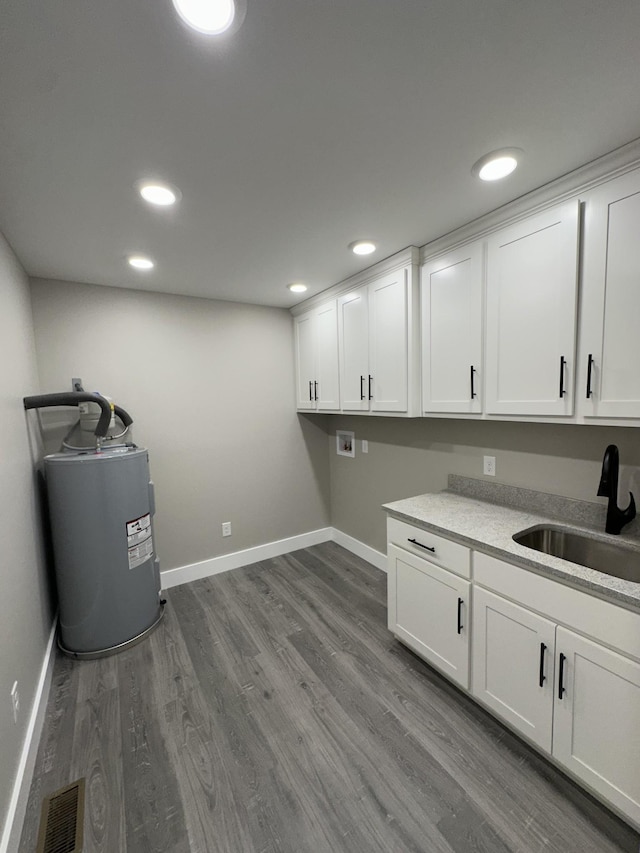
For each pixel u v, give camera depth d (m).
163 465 2.90
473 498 2.22
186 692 1.88
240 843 1.22
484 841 1.20
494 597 1.54
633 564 1.51
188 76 0.95
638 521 1.60
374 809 1.31
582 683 1.27
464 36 0.88
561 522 1.77
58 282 2.46
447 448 2.50
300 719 1.70
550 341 1.56
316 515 3.76
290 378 3.49
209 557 3.15
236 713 1.74
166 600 2.74
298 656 2.12
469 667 1.68
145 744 1.59
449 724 1.65
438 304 2.04
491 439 2.21
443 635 1.80
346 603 2.67
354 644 2.22
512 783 1.38
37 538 2.04
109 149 1.22
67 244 1.91
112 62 0.90
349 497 3.54
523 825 1.25
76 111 1.04
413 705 1.76
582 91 1.04
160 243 1.95
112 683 1.95
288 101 1.05
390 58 0.93
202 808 1.33
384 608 2.60
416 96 1.05
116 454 2.21
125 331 2.70
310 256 2.20
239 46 0.87
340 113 1.10
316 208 1.66
